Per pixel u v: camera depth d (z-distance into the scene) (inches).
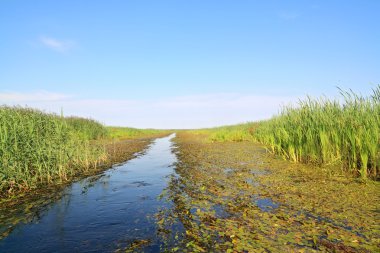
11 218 291.6
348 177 399.2
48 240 238.8
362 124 394.3
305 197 326.0
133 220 279.9
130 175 506.0
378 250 203.6
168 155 786.2
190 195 355.3
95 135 1275.8
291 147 540.1
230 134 1156.5
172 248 216.4
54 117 622.2
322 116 472.7
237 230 242.8
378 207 284.4
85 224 272.7
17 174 398.0
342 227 243.3
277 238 226.1
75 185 431.8
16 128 450.6
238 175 454.0
